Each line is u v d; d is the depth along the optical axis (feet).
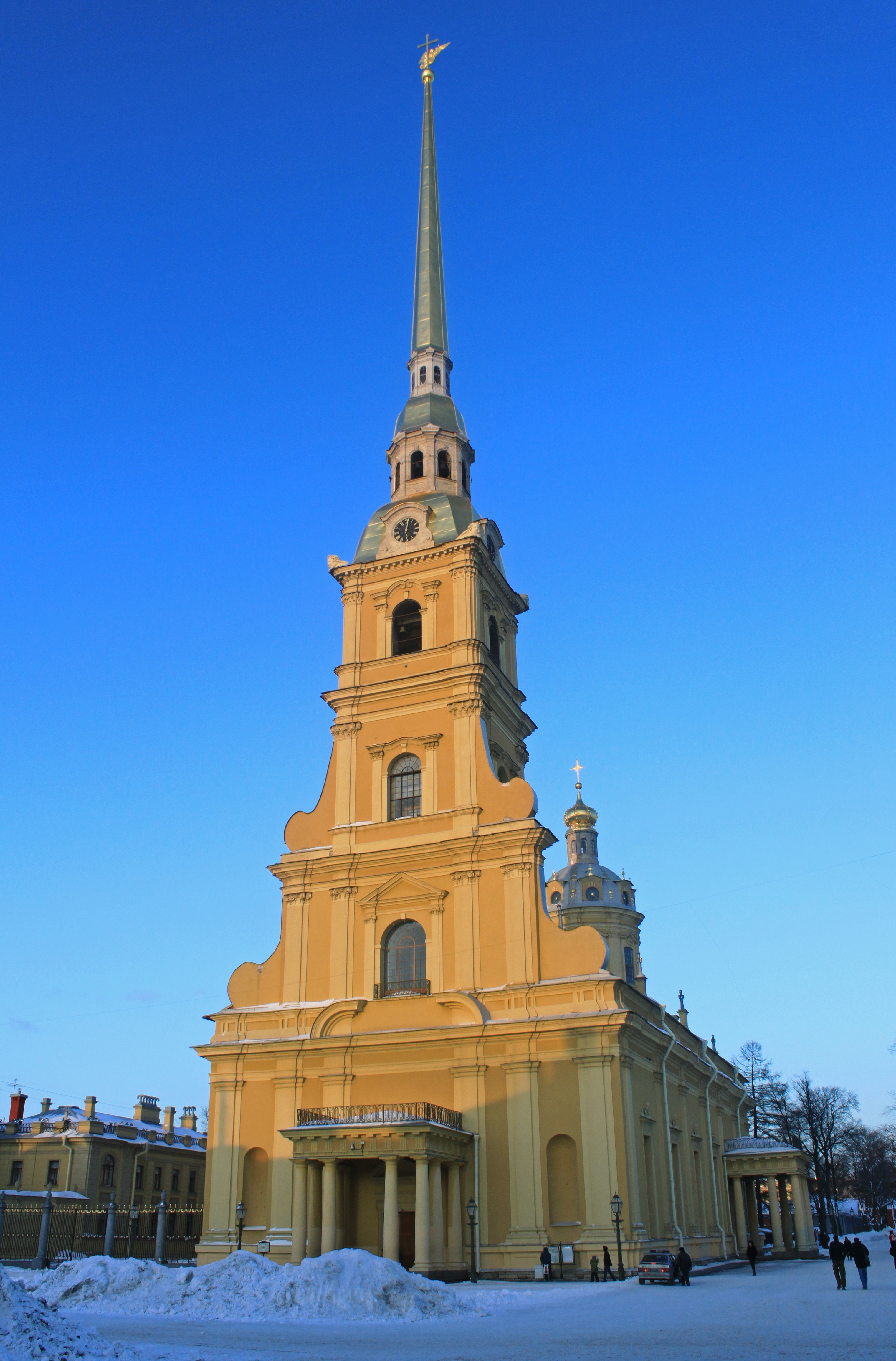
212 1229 157.28
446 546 186.39
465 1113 149.59
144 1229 244.42
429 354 222.48
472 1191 145.79
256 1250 151.64
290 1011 165.89
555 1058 148.97
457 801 169.58
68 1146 234.38
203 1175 275.18
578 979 151.74
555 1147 146.10
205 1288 104.68
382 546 193.06
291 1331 85.97
